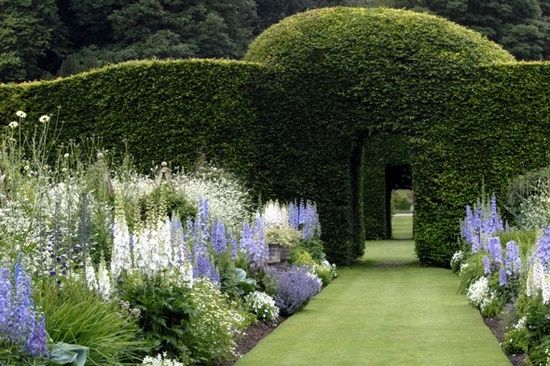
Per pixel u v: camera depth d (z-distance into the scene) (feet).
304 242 51.98
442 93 55.31
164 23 91.66
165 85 56.03
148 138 55.93
